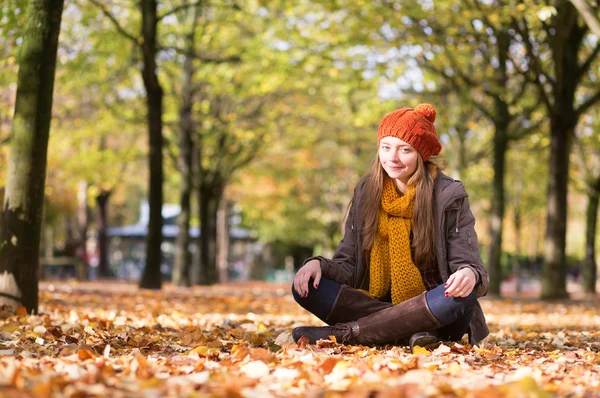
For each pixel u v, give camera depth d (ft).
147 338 16.75
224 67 67.41
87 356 12.42
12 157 24.09
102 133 79.51
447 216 14.75
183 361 12.37
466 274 13.88
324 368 11.39
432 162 15.20
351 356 13.42
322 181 120.88
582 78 56.13
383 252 15.24
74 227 138.92
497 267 58.44
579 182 85.61
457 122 61.16
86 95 71.72
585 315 35.86
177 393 9.09
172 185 119.65
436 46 50.90
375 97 61.57
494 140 58.49
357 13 51.98
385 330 14.53
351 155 100.73
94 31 54.34
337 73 56.49
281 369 11.06
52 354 13.46
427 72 59.36
